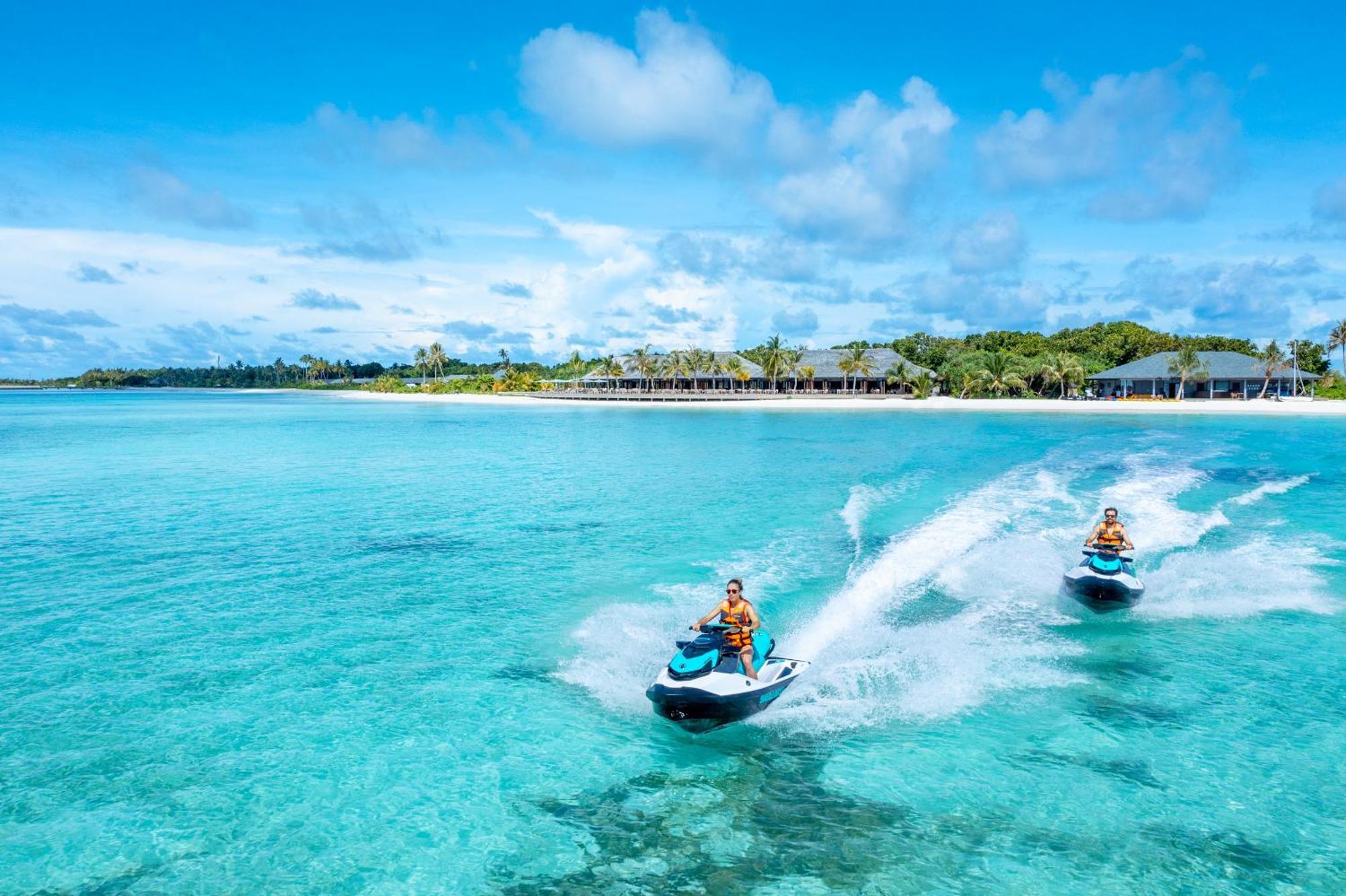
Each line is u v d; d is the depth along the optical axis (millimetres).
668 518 24562
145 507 27203
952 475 34156
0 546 21109
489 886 7363
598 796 8859
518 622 14703
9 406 148875
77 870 7539
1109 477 32875
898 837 8055
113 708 10992
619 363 144000
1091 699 11172
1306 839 7945
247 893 7254
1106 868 7543
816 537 21562
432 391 176500
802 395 122250
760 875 7492
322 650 13281
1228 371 101312
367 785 9062
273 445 53844
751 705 10398
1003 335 137875
